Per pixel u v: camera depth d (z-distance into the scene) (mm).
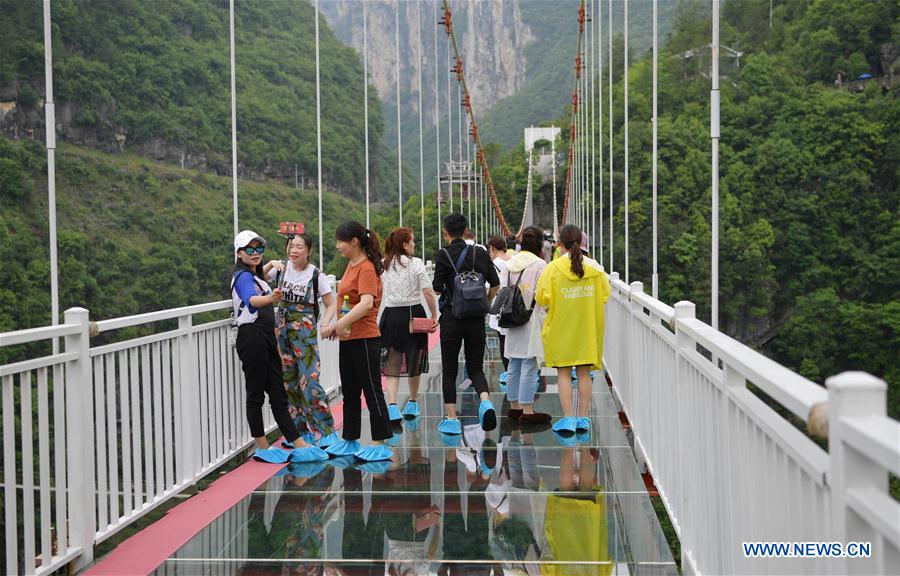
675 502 3424
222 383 4742
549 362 5492
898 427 1240
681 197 38625
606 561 3178
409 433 5570
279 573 3088
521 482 4305
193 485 4402
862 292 34312
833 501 1410
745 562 2188
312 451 4809
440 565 3154
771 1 48094
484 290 5363
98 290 28594
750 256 35906
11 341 2711
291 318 4945
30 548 2830
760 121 39469
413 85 150500
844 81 38750
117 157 38469
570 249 5430
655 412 4098
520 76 162500
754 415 2027
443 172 48531
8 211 26719
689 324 3010
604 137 41219
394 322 5957
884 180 35594
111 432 3436
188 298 34156
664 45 54844
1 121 31578
